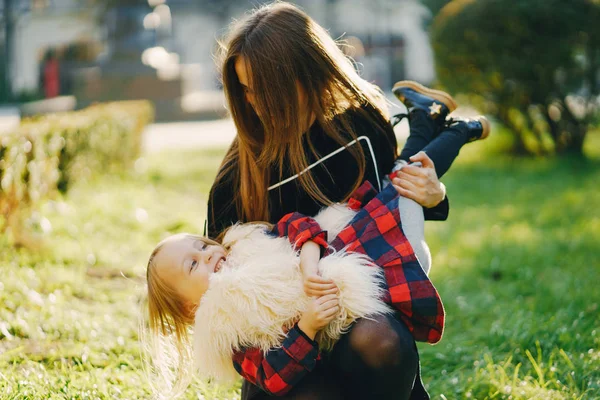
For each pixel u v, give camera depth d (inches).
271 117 92.8
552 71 409.7
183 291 90.1
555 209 280.5
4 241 200.2
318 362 88.0
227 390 117.5
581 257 205.8
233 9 1188.5
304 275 86.3
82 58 1186.0
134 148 427.8
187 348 96.0
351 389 87.4
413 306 87.0
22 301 155.6
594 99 421.1
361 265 87.3
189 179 378.3
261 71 91.2
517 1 394.0
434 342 90.2
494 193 331.9
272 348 85.7
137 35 763.4
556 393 111.3
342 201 96.6
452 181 373.7
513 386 114.4
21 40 1183.6
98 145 347.3
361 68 107.7
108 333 140.9
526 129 454.3
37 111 732.7
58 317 147.4
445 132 106.2
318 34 94.9
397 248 89.8
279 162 96.8
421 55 1198.9
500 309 163.6
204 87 1173.7
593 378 118.5
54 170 267.9
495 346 139.3
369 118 99.7
